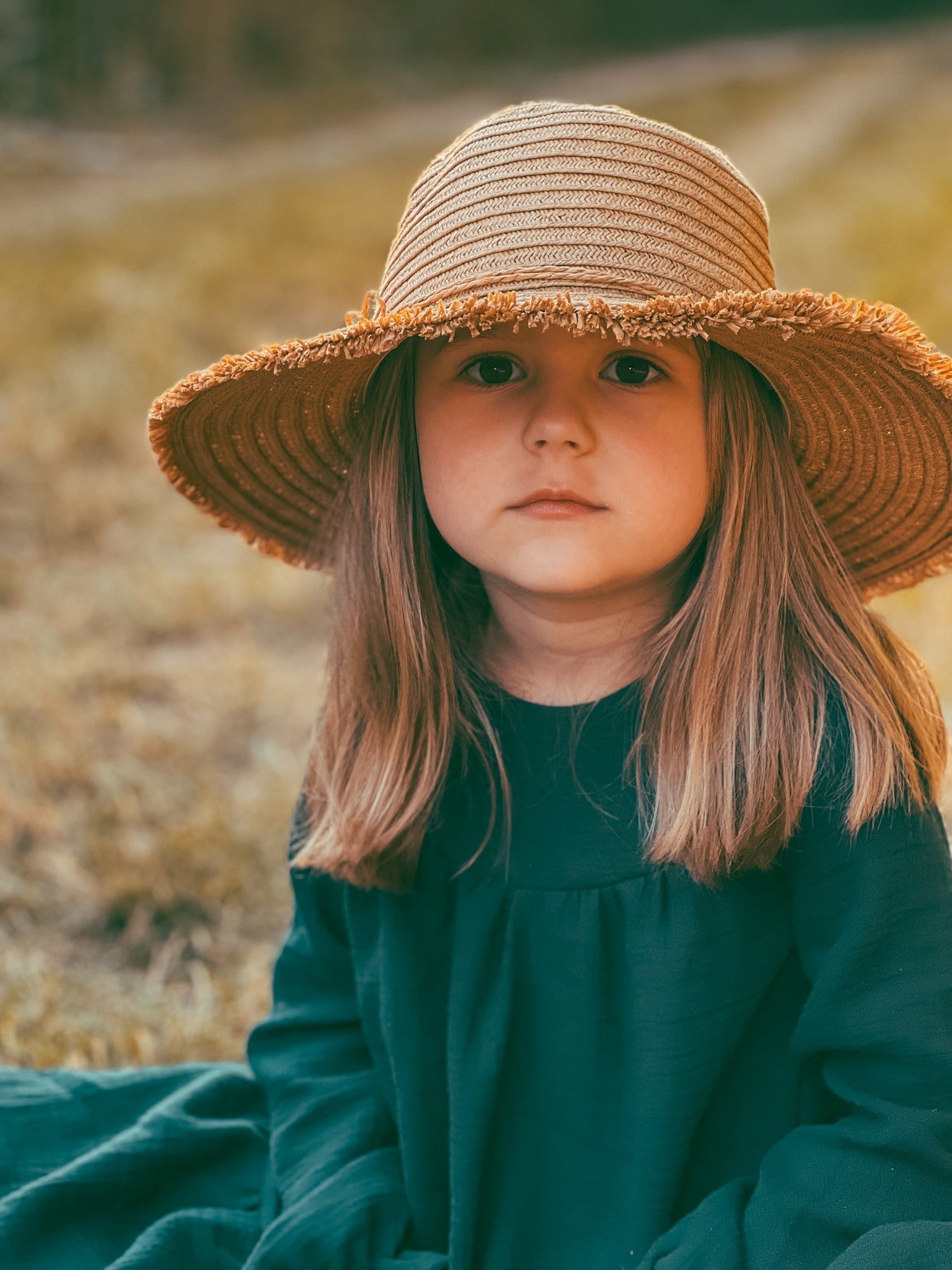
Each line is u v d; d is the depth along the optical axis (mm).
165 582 4027
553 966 1226
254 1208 1399
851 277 8008
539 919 1229
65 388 5953
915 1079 1116
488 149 1138
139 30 17812
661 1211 1197
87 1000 2023
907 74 22359
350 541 1358
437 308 1044
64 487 4883
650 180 1105
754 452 1208
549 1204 1258
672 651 1221
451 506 1171
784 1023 1243
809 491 1356
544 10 26172
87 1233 1355
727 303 1001
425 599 1310
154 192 12297
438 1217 1305
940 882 1163
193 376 1193
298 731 3037
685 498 1137
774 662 1202
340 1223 1245
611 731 1240
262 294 8031
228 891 2311
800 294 1002
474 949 1251
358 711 1364
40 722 2998
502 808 1269
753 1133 1242
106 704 3082
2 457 5117
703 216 1123
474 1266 1258
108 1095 1543
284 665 3488
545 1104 1254
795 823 1165
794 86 21359
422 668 1304
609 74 24375
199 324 7223
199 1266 1298
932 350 1052
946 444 1225
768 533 1218
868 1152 1112
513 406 1124
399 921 1323
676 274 1086
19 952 2176
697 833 1158
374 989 1354
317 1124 1360
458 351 1136
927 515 1338
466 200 1128
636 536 1121
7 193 11766
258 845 2449
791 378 1188
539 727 1264
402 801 1282
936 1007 1120
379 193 12234
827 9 31062
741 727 1186
